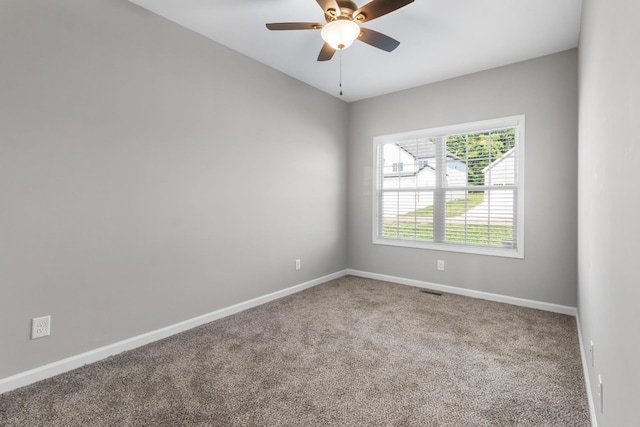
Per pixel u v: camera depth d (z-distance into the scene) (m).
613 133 1.08
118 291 2.29
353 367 2.09
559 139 3.08
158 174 2.51
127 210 2.33
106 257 2.23
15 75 1.83
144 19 2.41
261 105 3.35
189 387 1.87
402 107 4.11
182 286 2.69
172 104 2.59
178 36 2.63
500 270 3.44
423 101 3.94
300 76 3.71
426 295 3.66
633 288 0.81
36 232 1.92
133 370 2.06
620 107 0.96
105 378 1.96
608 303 1.17
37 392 1.81
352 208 4.61
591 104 1.73
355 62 3.32
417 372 2.03
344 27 1.99
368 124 4.43
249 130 3.23
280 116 3.57
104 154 2.20
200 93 2.79
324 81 3.85
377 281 4.27
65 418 1.60
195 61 2.75
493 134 3.49
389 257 4.27
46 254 1.96
